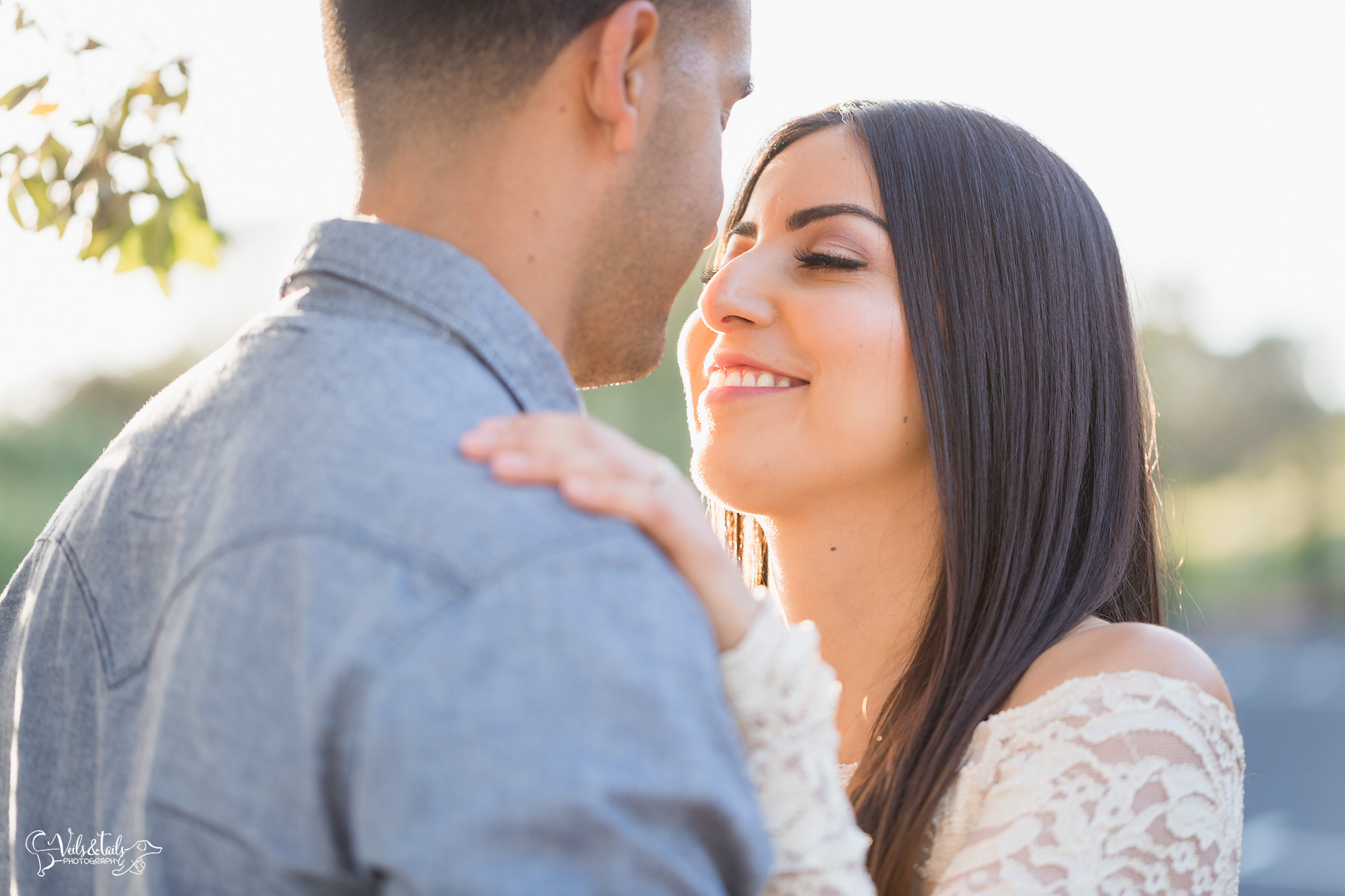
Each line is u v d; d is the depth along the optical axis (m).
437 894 0.79
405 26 1.13
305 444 0.97
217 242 2.12
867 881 1.10
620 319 1.25
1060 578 1.73
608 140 1.16
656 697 0.85
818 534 1.85
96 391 10.45
